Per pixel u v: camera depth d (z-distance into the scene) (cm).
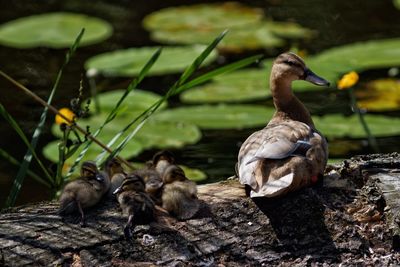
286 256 930
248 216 953
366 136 1423
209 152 1409
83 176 976
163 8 2027
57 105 1556
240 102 1598
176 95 1619
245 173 945
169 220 943
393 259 934
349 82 1299
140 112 1520
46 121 1505
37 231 917
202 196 987
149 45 1822
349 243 941
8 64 1720
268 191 923
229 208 959
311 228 949
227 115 1505
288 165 944
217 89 1605
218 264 908
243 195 985
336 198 979
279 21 1930
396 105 1536
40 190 1295
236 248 923
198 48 1775
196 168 1351
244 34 1856
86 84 1648
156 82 1684
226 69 1134
